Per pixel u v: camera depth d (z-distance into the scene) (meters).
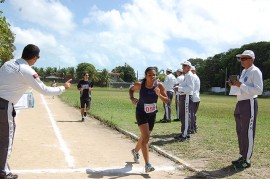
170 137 10.41
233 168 6.96
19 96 5.70
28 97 7.20
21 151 8.19
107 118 14.81
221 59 108.94
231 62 100.56
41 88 5.68
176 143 9.45
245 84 6.74
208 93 98.38
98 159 7.64
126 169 6.88
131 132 11.18
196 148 8.81
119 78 137.50
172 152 8.37
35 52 5.80
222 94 91.31
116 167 7.00
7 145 5.62
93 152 8.34
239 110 6.93
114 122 13.38
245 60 6.82
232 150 8.62
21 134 10.57
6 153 5.62
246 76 6.82
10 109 5.60
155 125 13.13
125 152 8.45
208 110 23.00
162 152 8.30
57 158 7.61
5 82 5.54
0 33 21.61
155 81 6.64
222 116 18.06
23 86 5.68
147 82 6.61
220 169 6.90
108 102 27.55
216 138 10.33
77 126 12.90
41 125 12.78
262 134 11.48
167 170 6.91
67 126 12.77
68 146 8.95
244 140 6.93
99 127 12.88
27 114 16.53
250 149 6.95
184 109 9.73
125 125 12.73
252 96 6.83
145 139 6.59
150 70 6.56
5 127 5.57
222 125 13.62
